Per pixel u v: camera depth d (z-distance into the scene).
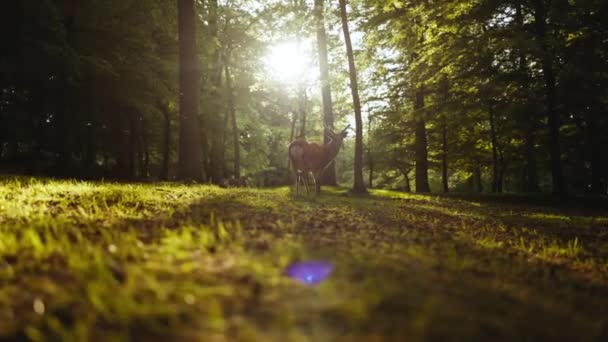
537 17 16.62
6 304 2.57
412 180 52.28
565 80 15.88
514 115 18.41
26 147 34.34
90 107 21.22
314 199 10.86
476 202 17.23
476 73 18.83
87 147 26.66
